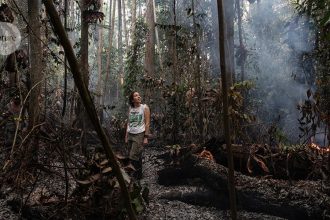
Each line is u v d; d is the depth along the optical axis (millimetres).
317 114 4555
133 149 5621
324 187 4188
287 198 4012
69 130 4375
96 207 3615
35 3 4570
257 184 4309
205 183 4695
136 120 5672
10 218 3605
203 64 7543
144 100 9414
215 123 6555
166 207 4309
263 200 4074
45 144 4055
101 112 9227
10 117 4230
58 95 7168
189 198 4543
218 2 1518
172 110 7887
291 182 4422
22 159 3713
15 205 3789
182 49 7957
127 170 3928
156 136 8672
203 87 6957
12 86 4953
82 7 7066
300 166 4766
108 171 3588
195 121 7184
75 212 3576
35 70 4543
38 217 3598
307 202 3908
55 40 5914
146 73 11414
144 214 3979
